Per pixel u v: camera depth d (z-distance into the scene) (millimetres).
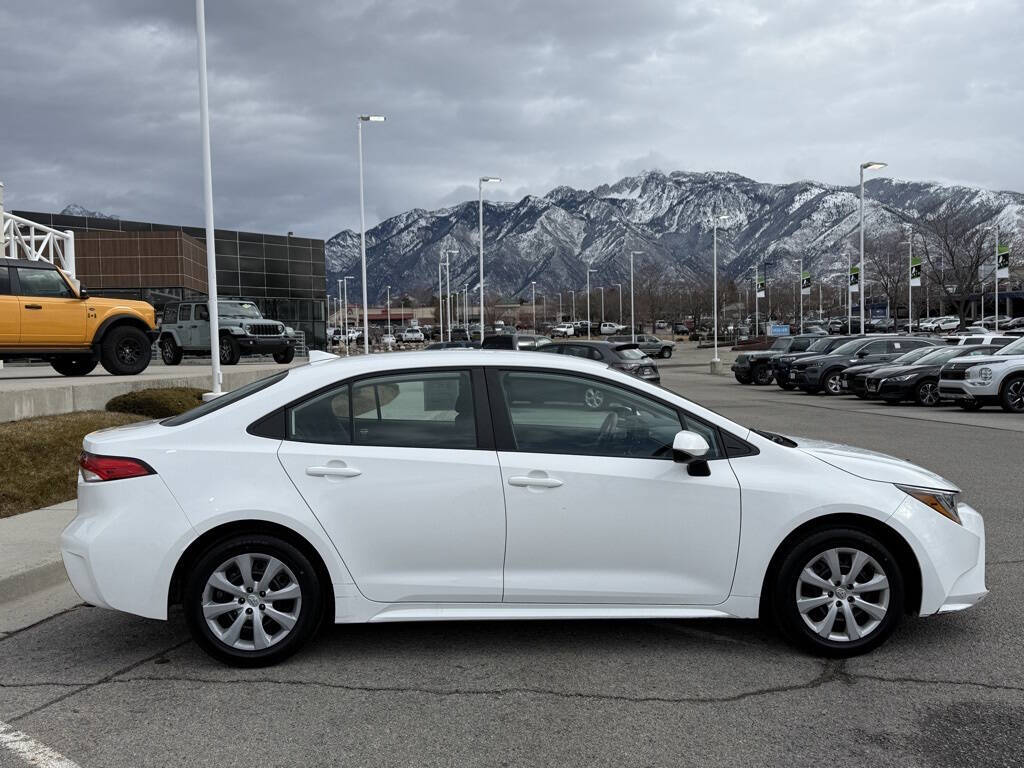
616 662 4301
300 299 70875
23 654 4500
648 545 4293
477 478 4246
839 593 4328
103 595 4109
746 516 4285
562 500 4254
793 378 25547
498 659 4352
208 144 15102
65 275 14570
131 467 4191
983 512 7684
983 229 68000
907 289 85625
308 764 3256
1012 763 3229
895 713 3672
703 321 133375
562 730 3529
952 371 18609
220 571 4176
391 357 4562
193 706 3795
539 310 194250
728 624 4902
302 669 4227
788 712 3691
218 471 4199
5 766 3246
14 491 8008
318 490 4195
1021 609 5062
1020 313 87750
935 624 4828
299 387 4387
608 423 4461
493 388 4430
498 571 4277
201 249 64750
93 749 3391
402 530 4223
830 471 4391
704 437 4438
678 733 3496
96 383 12836
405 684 4027
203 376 16094
